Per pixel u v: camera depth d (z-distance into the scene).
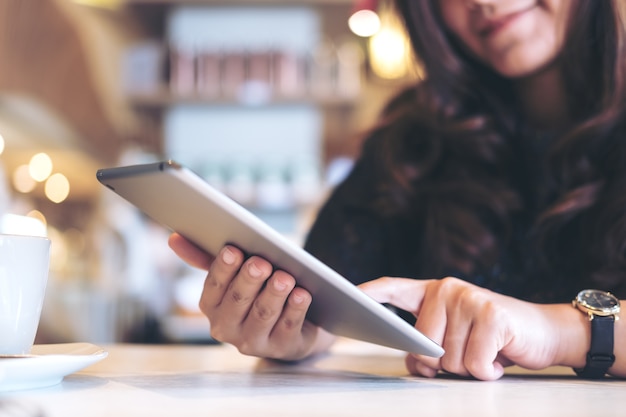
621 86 1.04
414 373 0.71
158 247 3.90
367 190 1.27
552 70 1.12
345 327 0.67
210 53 3.83
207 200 0.51
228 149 3.89
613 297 0.72
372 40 2.98
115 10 3.84
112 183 0.56
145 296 3.56
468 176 1.18
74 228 3.99
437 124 1.19
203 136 3.90
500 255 1.15
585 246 1.07
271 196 3.83
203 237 0.63
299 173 3.85
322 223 1.26
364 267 1.23
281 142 3.89
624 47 1.03
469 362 0.66
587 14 1.02
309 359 0.85
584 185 1.07
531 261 1.13
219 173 3.85
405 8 1.18
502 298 0.70
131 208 3.95
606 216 1.04
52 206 3.99
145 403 0.48
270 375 0.68
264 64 3.81
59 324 3.24
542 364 0.69
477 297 0.69
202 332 3.42
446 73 1.18
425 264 1.17
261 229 0.54
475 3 1.00
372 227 1.24
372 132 1.32
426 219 1.20
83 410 0.45
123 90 3.92
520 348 0.68
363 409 0.47
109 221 3.97
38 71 3.09
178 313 3.48
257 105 3.87
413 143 1.23
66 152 3.80
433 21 1.16
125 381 0.60
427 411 0.46
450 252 1.14
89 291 3.53
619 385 0.65
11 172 3.85
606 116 1.04
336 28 4.03
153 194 0.55
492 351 0.66
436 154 1.21
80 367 0.56
